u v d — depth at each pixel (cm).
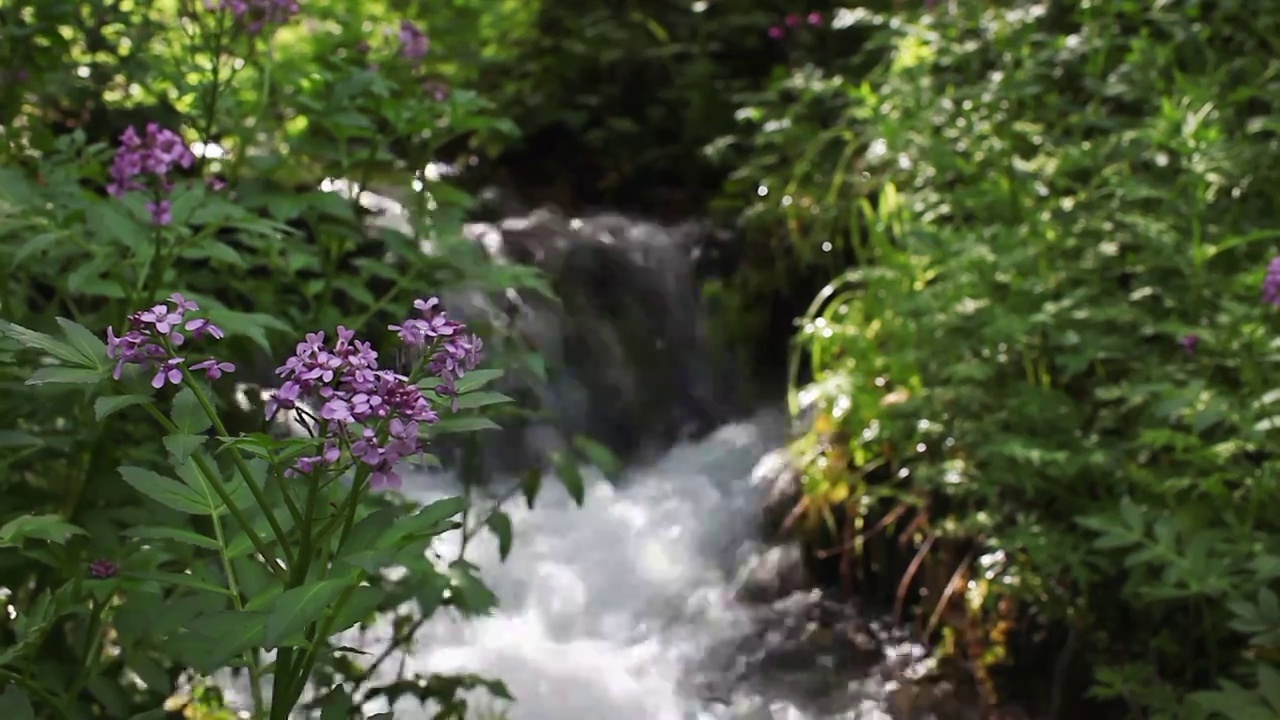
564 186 570
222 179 260
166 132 200
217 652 126
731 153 530
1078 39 396
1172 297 295
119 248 207
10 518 188
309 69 266
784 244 456
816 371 374
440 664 314
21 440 166
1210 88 353
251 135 245
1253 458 279
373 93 261
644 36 605
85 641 179
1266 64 386
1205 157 307
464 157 575
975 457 297
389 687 235
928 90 393
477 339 133
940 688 297
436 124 273
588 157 584
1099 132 390
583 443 270
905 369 331
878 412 330
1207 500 262
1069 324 299
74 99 257
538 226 475
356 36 284
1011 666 292
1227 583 217
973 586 302
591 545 381
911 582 334
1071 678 278
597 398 444
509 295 413
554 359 439
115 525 192
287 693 137
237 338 239
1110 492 287
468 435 283
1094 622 280
